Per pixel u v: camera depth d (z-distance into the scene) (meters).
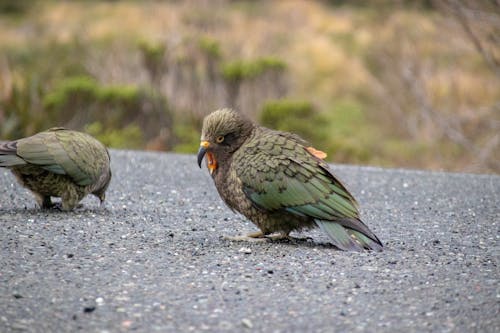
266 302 7.36
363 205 12.99
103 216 11.00
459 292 7.73
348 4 44.72
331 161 23.25
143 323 6.77
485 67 29.69
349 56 35.38
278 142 9.62
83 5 46.03
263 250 9.35
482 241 10.22
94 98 23.30
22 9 46.97
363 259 8.93
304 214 9.36
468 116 25.34
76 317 6.84
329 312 7.13
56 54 32.97
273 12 39.44
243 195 9.59
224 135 9.68
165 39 25.36
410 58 28.48
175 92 24.30
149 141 23.58
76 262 8.46
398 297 7.57
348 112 29.83
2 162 10.00
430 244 9.92
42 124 23.20
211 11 28.88
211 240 9.91
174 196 13.42
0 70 26.45
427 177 16.14
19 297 7.25
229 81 24.23
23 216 10.60
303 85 33.28
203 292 7.61
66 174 10.53
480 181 15.71
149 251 9.11
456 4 22.77
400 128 28.42
